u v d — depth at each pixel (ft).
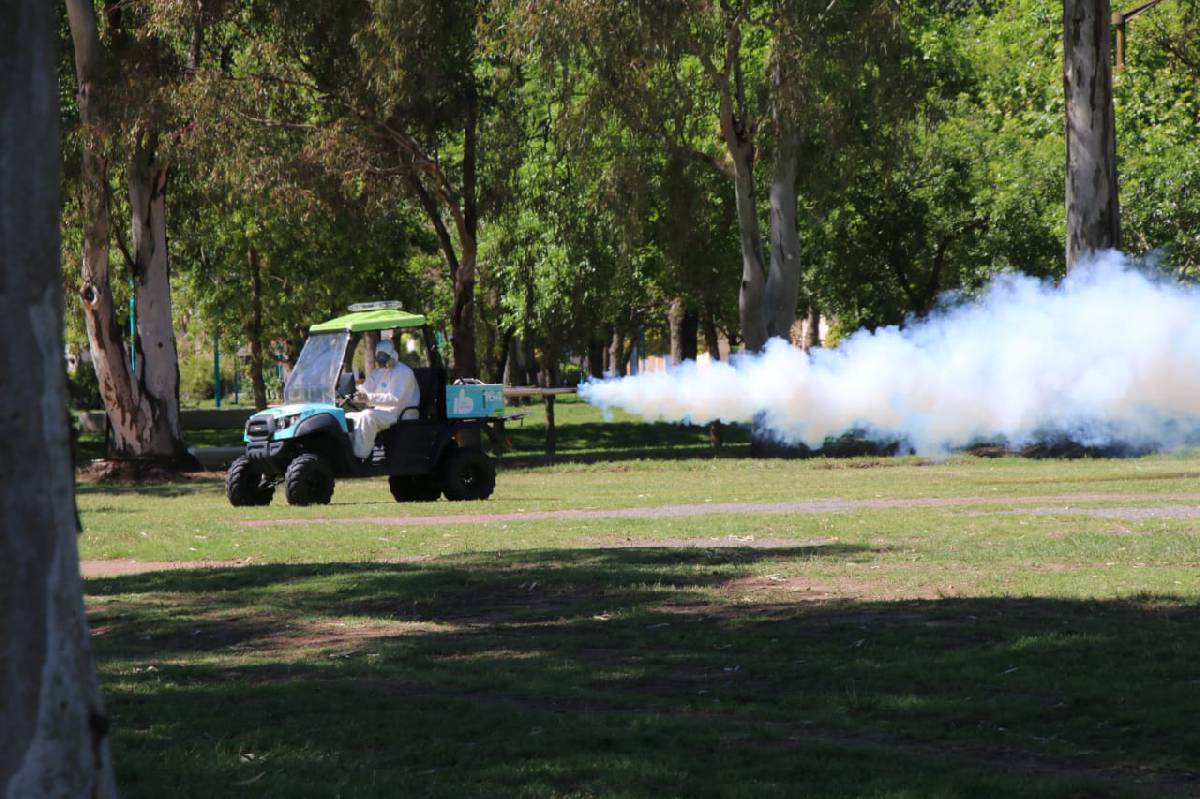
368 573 44.24
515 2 113.50
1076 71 108.06
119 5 114.93
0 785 12.44
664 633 32.48
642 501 75.10
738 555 46.93
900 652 29.17
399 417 77.10
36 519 12.67
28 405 12.68
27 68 12.84
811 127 118.73
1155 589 36.76
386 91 117.19
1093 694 24.39
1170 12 133.08
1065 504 65.00
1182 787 18.66
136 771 19.92
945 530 53.47
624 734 21.98
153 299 122.01
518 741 21.56
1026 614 33.27
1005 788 18.38
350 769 19.94
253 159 116.47
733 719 23.44
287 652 31.40
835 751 20.72
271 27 120.78
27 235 12.76
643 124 114.93
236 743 21.66
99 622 36.50
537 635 32.86
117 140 113.91
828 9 114.62
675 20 109.29
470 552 49.85
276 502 81.10
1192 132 130.62
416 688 26.53
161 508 78.28
